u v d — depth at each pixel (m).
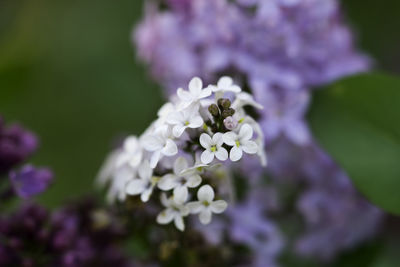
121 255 0.50
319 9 0.52
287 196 0.53
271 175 0.52
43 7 0.65
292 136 0.50
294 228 0.54
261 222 0.51
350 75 0.50
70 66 0.63
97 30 0.64
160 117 0.45
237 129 0.44
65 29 0.64
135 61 0.63
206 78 0.52
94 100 0.63
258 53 0.52
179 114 0.43
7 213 0.50
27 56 0.62
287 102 0.51
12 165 0.48
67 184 0.60
